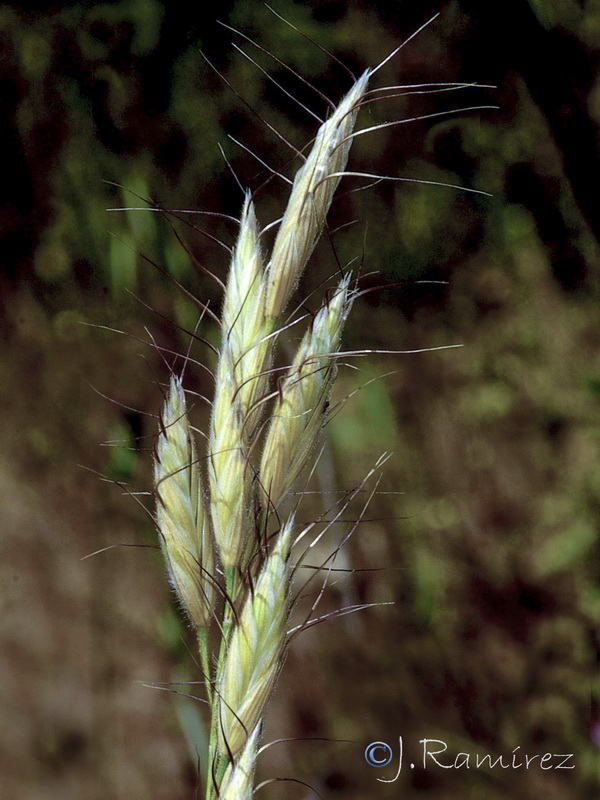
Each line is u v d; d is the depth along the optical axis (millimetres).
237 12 504
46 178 514
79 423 567
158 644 574
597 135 498
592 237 559
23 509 585
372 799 590
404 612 622
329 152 270
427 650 621
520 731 612
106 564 581
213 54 507
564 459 638
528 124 538
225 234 518
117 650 580
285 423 271
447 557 631
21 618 585
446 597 628
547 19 490
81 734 579
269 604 269
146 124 504
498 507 638
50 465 583
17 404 579
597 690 615
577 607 629
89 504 583
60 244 529
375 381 591
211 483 270
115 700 579
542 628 632
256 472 272
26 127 508
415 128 542
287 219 270
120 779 569
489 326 612
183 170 511
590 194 517
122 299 509
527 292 599
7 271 548
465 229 569
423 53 526
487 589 635
